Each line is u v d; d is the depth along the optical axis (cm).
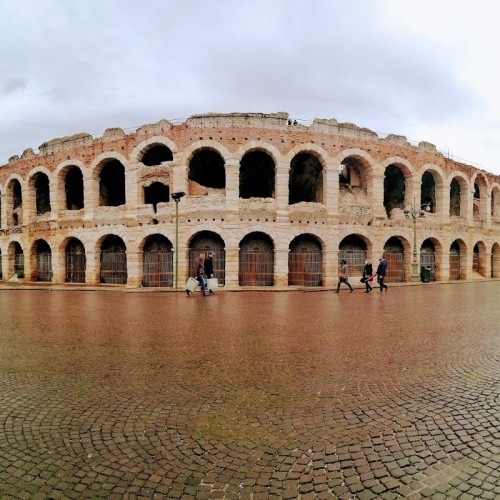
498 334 1102
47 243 3538
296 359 859
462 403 601
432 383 696
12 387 693
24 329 1224
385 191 3803
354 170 3472
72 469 431
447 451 458
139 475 418
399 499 373
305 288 2672
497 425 523
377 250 3130
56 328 1239
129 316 1479
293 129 2936
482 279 3753
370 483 400
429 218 3425
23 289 2764
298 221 2922
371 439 490
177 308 1697
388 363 823
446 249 3512
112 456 457
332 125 3028
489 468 421
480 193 4031
